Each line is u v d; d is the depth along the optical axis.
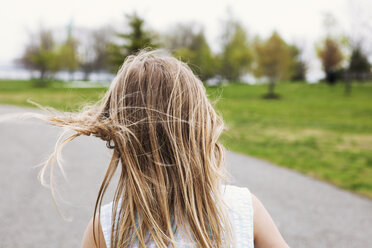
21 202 4.99
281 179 6.89
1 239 3.82
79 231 4.07
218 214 0.90
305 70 55.12
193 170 0.91
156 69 0.96
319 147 11.24
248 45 44.81
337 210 5.09
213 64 43.81
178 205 0.90
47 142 10.02
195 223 0.87
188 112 0.93
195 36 50.62
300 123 17.98
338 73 44.34
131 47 29.70
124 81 0.96
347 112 23.44
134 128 0.92
